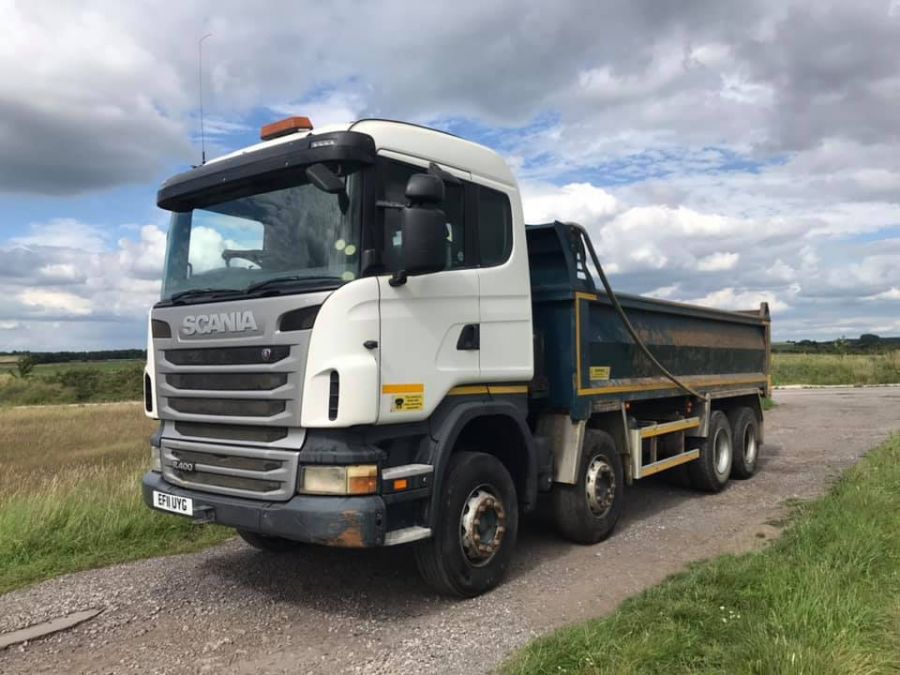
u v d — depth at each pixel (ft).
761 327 37.37
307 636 15.57
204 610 17.16
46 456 48.93
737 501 28.76
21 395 156.04
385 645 14.97
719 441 31.17
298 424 15.15
